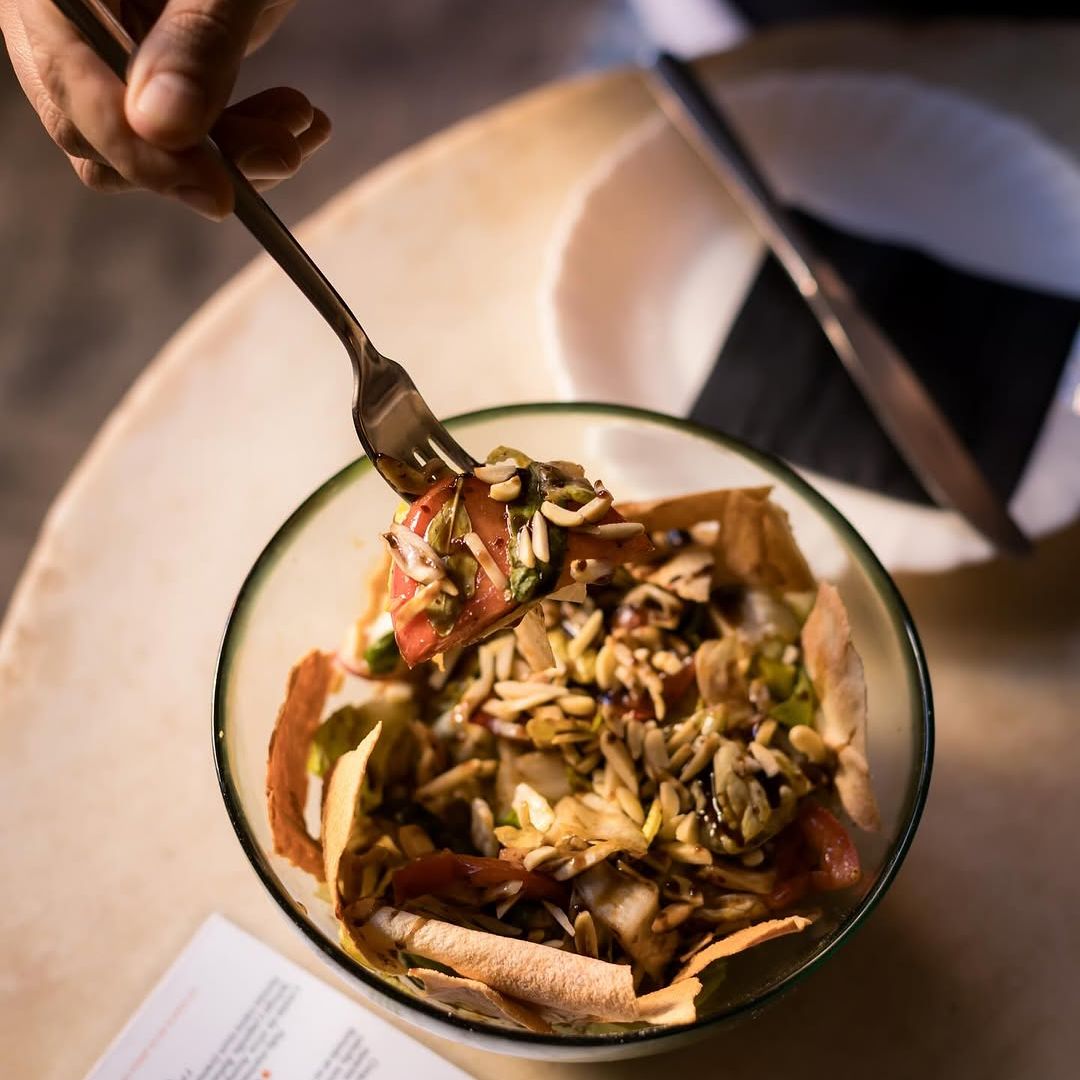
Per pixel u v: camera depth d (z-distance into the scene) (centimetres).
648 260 71
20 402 124
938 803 57
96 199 134
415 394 48
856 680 51
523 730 53
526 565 46
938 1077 51
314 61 142
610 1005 44
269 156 49
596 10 144
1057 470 63
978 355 67
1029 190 71
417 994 45
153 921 55
